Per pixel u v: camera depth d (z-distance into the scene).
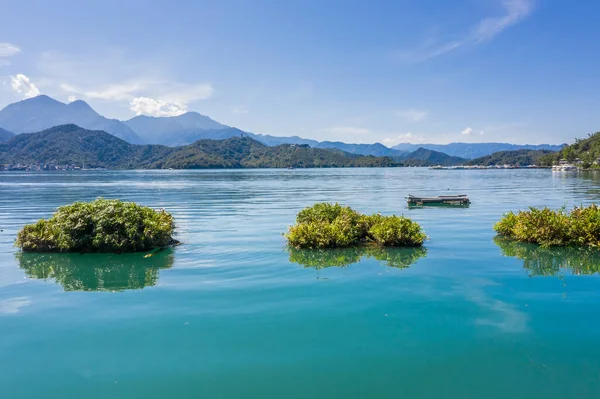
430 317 6.79
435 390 4.80
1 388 4.88
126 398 4.67
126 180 74.25
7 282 8.86
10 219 19.69
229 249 11.90
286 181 65.06
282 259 10.66
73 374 5.17
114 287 8.46
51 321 6.73
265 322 6.62
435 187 45.66
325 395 4.70
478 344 5.86
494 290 8.09
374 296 7.79
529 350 5.68
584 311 6.98
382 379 5.02
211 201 28.78
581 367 5.25
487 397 4.66
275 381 4.98
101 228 11.53
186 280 8.88
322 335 6.15
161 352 5.68
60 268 9.96
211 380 5.01
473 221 17.19
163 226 12.30
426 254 11.12
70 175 111.25
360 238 13.08
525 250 11.49
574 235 11.96
